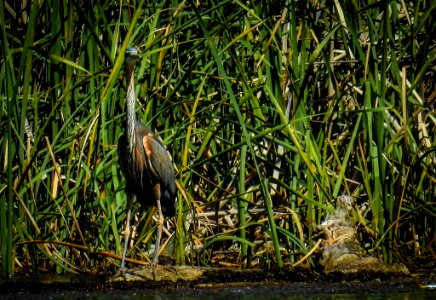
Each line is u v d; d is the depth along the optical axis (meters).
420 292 10.52
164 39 12.72
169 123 12.87
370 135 12.16
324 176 12.02
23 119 11.51
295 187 12.16
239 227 11.84
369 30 12.48
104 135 11.94
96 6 12.59
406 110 12.27
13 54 12.71
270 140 12.59
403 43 13.54
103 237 11.96
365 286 10.97
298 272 11.38
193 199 12.17
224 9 13.36
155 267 11.23
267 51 12.45
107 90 11.44
